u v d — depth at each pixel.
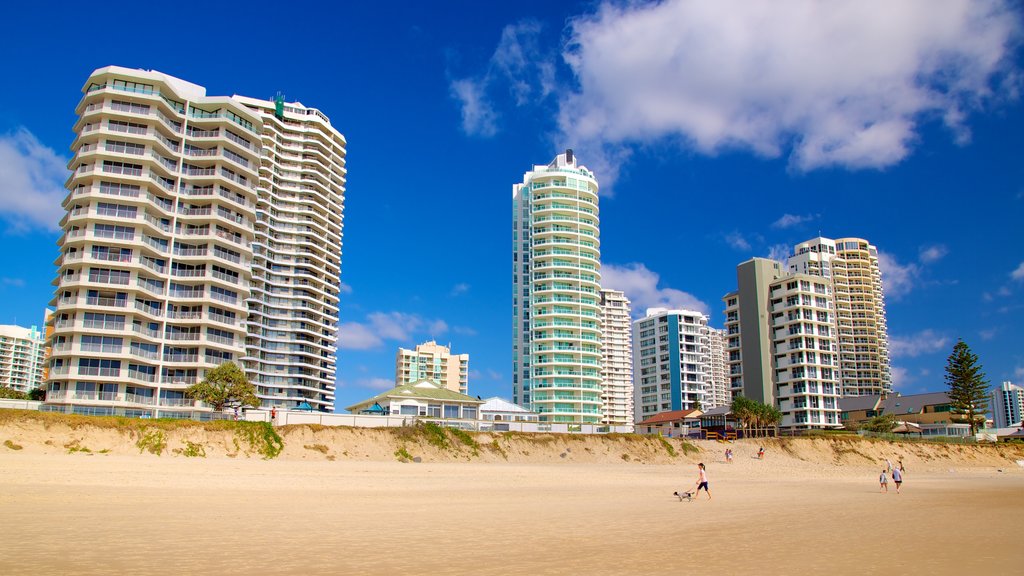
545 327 169.75
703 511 39.06
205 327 105.56
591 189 186.00
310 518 31.39
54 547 21.81
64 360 95.56
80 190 100.94
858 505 45.28
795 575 20.69
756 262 156.88
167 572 18.91
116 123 103.56
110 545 22.55
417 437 84.75
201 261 107.12
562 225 178.38
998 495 56.31
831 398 147.62
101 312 97.25
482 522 31.67
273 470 59.72
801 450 107.12
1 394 105.69
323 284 172.25
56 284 104.50
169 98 111.25
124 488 41.03
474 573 20.02
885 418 136.50
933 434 139.50
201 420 77.25
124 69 105.31
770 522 34.22
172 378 103.50
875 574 21.16
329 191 178.00
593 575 20.12
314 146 177.62
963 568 22.44
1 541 22.56
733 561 22.80
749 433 127.38
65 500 34.03
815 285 153.88
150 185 103.44
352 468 66.56
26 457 57.16
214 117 113.38
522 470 74.00
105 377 95.25
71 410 90.75
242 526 28.08
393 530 28.34
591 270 176.12
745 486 62.50
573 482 61.66
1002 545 27.69
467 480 60.00
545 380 167.38
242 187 113.38
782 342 151.38
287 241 165.25
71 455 62.62
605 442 97.81
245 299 114.00
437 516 33.66
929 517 38.09
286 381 158.62
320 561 21.14
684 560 22.83
